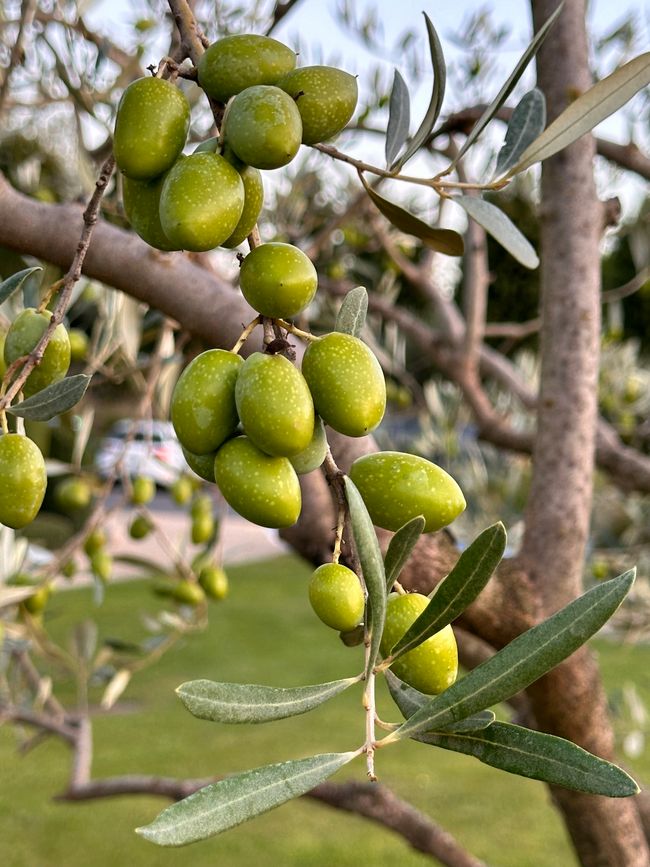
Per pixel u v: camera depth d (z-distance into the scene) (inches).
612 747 22.6
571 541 22.0
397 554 12.4
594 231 22.9
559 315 22.8
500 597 21.2
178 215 12.4
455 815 74.1
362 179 13.7
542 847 68.7
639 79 13.5
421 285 46.6
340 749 86.4
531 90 15.2
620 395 62.0
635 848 22.9
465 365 45.1
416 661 13.0
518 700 24.7
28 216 19.3
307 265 12.8
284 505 12.7
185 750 85.0
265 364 12.5
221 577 33.6
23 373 12.9
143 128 12.7
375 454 13.4
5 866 66.4
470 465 63.9
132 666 33.8
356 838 72.5
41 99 31.0
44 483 13.1
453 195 14.1
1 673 34.4
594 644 110.0
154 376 30.1
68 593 140.7
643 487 39.4
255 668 108.3
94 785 30.0
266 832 73.6
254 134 12.4
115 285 19.6
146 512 34.0
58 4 24.7
